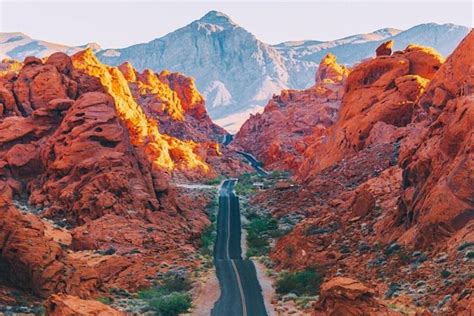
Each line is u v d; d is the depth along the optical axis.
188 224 82.06
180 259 64.62
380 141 90.81
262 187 123.69
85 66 128.75
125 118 126.56
